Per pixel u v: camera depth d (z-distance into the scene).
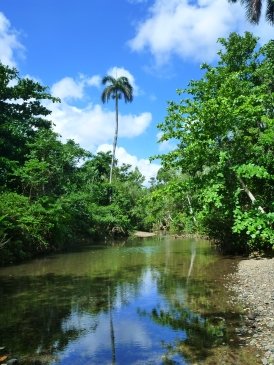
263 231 9.69
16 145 29.14
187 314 9.49
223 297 11.07
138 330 8.42
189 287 12.86
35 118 32.25
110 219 44.00
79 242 36.06
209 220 20.80
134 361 6.72
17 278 15.55
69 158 32.56
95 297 11.77
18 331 8.52
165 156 13.56
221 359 6.56
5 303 11.09
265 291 11.24
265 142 13.68
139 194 59.31
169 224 58.53
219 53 24.59
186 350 7.10
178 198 16.38
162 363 6.57
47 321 9.27
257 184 14.88
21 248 22.28
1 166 26.58
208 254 22.95
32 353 7.20
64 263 20.45
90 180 48.16
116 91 53.69
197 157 12.36
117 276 15.72
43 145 28.73
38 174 26.45
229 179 11.80
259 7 22.12
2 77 29.23
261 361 6.36
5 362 6.72
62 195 31.69
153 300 11.16
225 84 15.77
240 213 10.36
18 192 27.75
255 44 23.98
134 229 54.97
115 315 9.69
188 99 14.05
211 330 8.12
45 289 13.12
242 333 7.82
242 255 20.56
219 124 12.10
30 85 31.67
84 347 7.48
